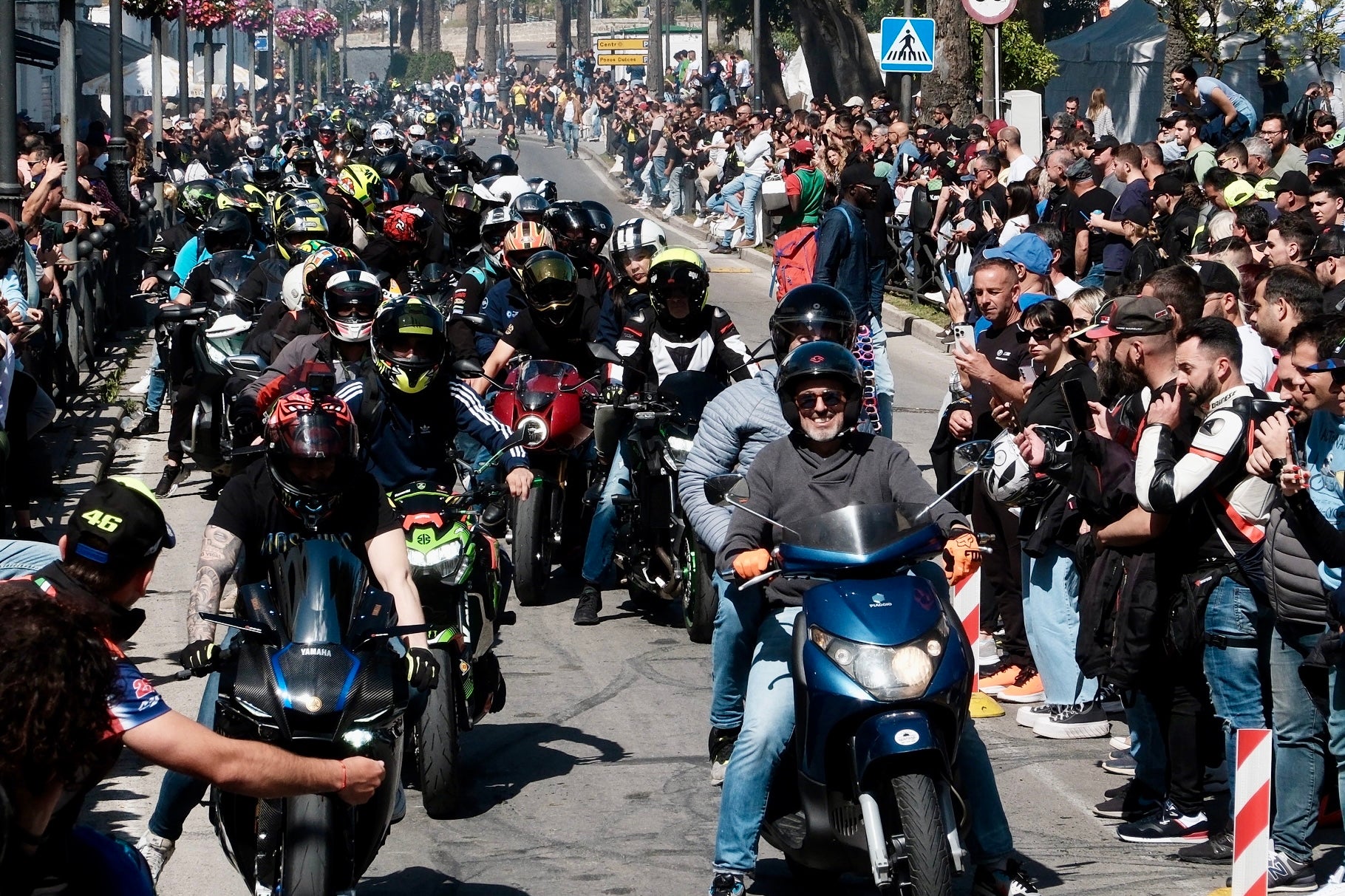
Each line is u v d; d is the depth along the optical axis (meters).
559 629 24.28
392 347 17.20
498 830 16.59
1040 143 63.06
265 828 12.36
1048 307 18.73
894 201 60.16
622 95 138.25
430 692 16.45
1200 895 14.80
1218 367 15.28
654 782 17.92
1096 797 17.53
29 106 101.50
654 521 22.92
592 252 28.88
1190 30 61.22
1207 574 15.09
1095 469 15.80
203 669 12.05
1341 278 23.00
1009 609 20.92
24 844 8.98
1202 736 16.05
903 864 12.59
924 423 39.06
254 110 170.75
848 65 108.81
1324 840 16.34
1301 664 14.48
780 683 13.77
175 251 40.78
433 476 17.92
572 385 24.66
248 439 22.84
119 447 37.28
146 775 17.97
